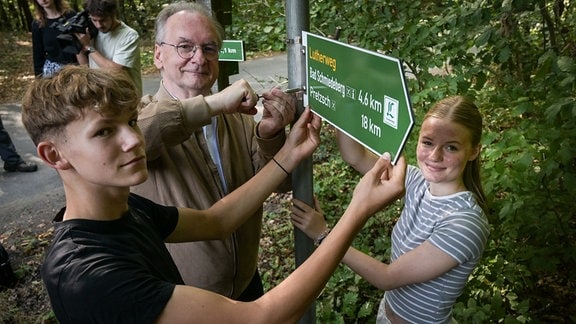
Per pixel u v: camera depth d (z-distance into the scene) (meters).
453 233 1.50
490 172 2.46
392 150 1.05
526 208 2.34
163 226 1.27
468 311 2.17
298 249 1.53
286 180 1.64
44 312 3.14
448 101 1.60
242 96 1.41
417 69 3.47
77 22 3.85
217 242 1.66
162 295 0.87
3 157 5.16
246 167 1.76
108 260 0.91
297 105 1.45
